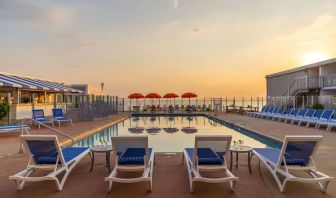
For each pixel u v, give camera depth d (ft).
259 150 19.88
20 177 15.23
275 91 101.19
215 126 59.16
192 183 15.39
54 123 53.67
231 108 96.53
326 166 20.40
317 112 49.67
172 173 18.98
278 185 15.94
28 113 60.59
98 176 18.21
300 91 78.64
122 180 15.16
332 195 14.89
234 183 15.60
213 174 18.56
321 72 73.87
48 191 15.57
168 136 44.21
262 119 65.62
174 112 96.07
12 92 59.06
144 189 15.90
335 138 33.91
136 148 16.65
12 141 32.86
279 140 34.32
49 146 16.30
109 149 19.38
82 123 57.00
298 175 18.03
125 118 77.51
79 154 18.99
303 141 15.75
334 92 72.38
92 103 67.67
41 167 16.34
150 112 96.37
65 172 17.47
